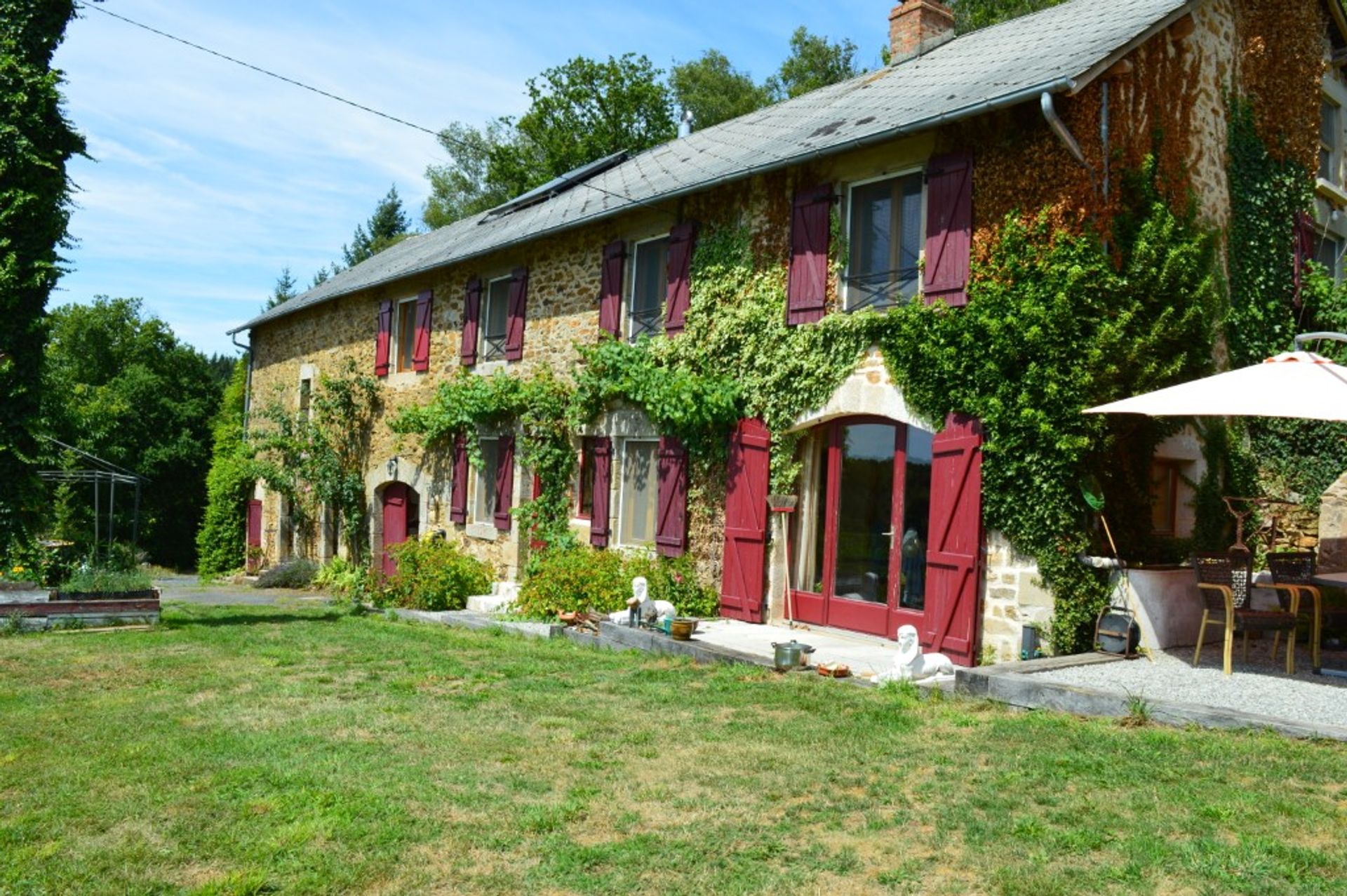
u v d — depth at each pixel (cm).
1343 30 1143
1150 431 829
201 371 3422
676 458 1091
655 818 434
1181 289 816
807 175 975
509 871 380
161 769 502
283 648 895
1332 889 350
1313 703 601
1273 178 1015
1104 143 784
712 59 3247
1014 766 496
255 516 2189
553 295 1331
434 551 1318
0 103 1020
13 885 365
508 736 570
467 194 3800
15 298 1017
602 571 1079
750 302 1025
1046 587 761
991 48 1046
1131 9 911
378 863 384
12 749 544
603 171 1628
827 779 485
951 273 829
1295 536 943
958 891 358
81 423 2755
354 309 1856
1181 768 483
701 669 773
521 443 1339
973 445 796
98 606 1024
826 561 962
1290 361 678
